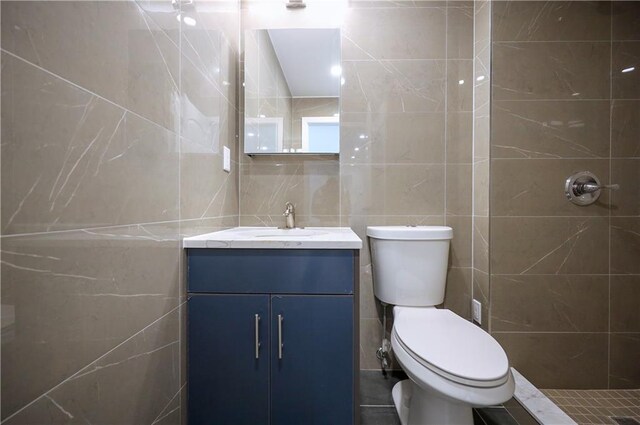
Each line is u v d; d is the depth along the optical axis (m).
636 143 1.36
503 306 1.39
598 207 1.37
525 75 1.38
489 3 1.39
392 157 1.55
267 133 1.54
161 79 0.85
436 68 1.54
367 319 1.54
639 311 1.36
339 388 0.99
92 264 0.61
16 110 0.45
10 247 0.45
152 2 0.81
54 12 0.51
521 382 1.35
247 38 1.55
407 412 1.18
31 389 0.48
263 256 0.99
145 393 0.79
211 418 1.00
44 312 0.50
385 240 1.35
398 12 1.54
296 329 0.99
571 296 1.37
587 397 1.31
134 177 0.74
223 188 1.36
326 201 1.57
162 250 0.87
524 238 1.38
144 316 0.78
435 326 1.07
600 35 1.36
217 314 1.00
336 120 1.54
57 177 0.52
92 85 0.60
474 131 1.52
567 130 1.37
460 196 1.54
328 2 1.55
